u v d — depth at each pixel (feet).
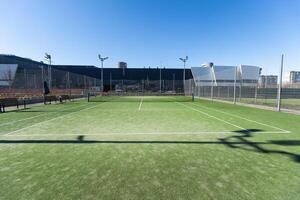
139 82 217.97
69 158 17.07
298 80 148.87
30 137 24.23
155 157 17.35
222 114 46.26
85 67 246.27
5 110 53.36
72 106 65.87
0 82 123.65
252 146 20.58
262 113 48.29
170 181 12.98
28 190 11.82
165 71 231.09
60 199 10.89
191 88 148.77
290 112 50.21
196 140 22.98
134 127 30.42
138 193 11.53
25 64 145.38
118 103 79.36
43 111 51.44
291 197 11.14
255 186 12.32
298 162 16.16
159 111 52.06
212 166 15.37
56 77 139.95
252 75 174.91
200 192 11.64
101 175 13.82
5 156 17.56
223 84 167.84
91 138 23.81
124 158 17.08
